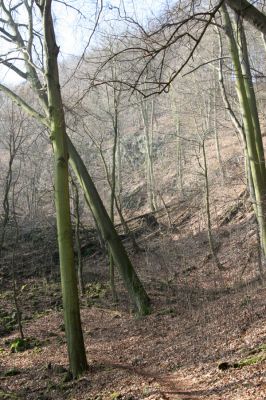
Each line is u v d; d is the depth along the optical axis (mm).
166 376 8492
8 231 22969
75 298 9312
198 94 27625
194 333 10930
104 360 10219
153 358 9945
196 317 12211
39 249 21953
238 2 5566
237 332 9750
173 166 37469
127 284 14852
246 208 22734
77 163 15297
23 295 17797
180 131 35781
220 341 9641
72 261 9312
